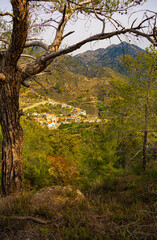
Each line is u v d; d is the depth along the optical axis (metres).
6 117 4.39
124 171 9.62
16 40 3.52
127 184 5.62
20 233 2.21
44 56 4.15
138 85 9.23
